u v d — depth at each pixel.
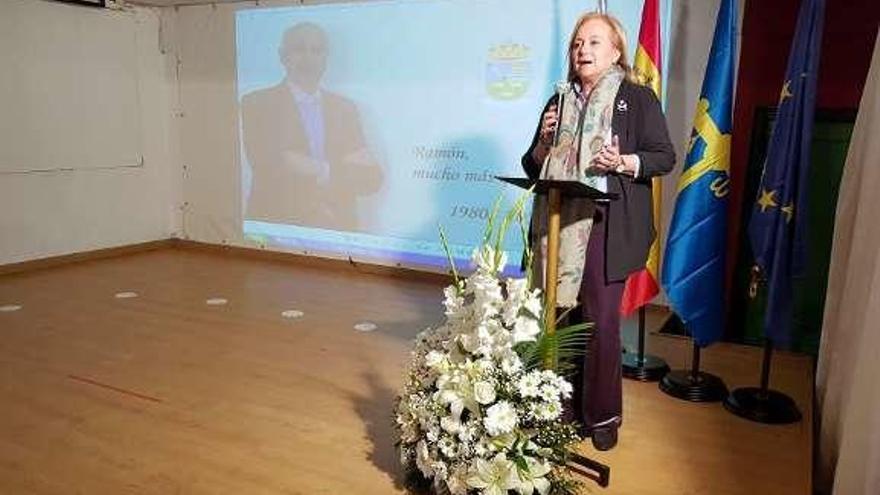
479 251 1.97
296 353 3.40
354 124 5.12
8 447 2.41
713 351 3.46
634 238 2.16
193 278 4.99
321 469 2.27
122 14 5.59
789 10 3.36
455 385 1.83
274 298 4.45
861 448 1.87
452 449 1.83
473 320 1.88
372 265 5.23
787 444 2.45
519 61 4.41
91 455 2.36
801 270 2.58
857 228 2.28
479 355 1.87
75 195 5.42
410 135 4.90
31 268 5.16
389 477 2.22
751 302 3.60
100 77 5.49
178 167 6.09
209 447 2.42
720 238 2.79
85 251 5.54
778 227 2.55
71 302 4.29
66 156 5.31
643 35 3.22
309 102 5.28
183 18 5.75
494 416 1.77
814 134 3.33
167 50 5.92
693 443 2.46
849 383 2.17
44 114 5.12
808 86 2.44
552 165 2.17
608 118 2.12
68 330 3.73
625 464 2.29
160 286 4.73
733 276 3.61
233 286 4.76
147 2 5.57
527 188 1.95
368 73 4.99
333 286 4.80
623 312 3.07
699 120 2.78
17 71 4.92
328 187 5.33
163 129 6.06
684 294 2.80
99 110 5.51
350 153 5.18
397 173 5.00
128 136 5.77
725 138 2.75
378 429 2.57
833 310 2.68
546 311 1.95
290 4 5.21
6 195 4.96
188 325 3.85
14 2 4.85
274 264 5.53
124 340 3.57
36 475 2.22
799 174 2.49
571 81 2.23
